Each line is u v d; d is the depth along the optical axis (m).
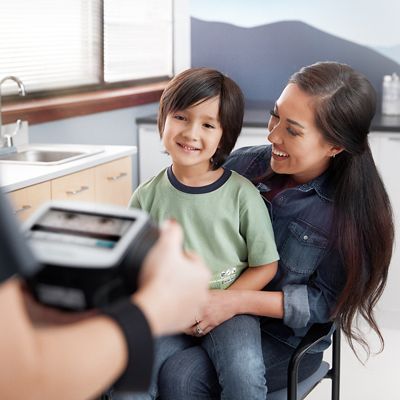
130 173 3.28
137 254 0.68
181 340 1.68
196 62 4.45
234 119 1.70
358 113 1.58
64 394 0.58
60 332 0.60
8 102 3.32
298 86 1.59
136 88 4.21
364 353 3.21
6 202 0.56
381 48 4.03
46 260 0.66
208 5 4.35
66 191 2.75
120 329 0.62
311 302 1.64
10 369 0.55
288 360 1.71
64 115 3.47
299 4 4.15
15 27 3.40
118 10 4.10
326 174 1.71
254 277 1.65
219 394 1.61
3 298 0.55
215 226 1.65
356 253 1.62
